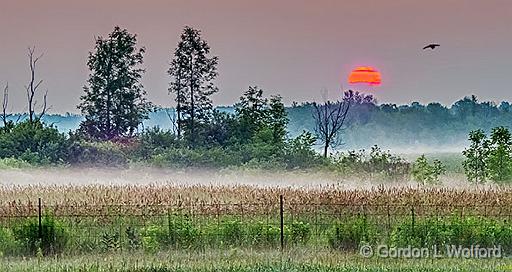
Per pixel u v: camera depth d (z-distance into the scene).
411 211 62.50
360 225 57.00
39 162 149.12
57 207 65.00
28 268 46.53
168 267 46.94
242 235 57.66
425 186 88.00
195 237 57.00
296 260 49.62
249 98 170.25
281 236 56.56
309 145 150.88
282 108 164.50
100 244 56.25
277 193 76.44
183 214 64.94
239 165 151.25
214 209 67.38
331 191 76.12
